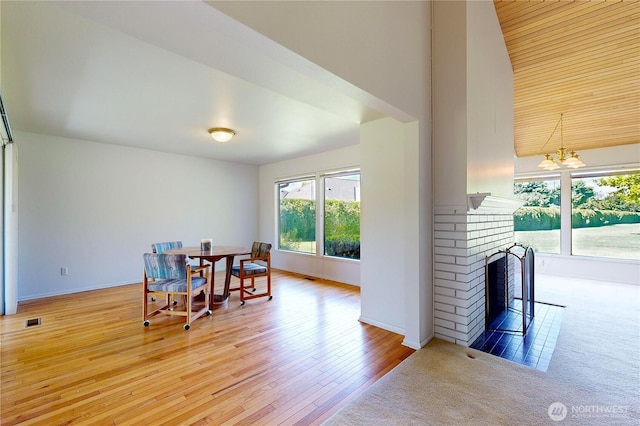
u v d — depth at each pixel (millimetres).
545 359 2420
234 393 1982
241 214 6598
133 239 5074
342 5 1839
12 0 1566
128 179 5023
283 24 1486
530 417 1730
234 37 1418
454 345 2689
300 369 2293
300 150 5328
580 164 4184
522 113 4832
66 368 2285
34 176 4184
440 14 2797
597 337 2840
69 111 3285
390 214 3088
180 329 3076
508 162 3898
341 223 5289
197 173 5895
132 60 2211
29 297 4148
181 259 3125
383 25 2188
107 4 1196
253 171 6840
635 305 3809
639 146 4746
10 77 2451
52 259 4332
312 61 1641
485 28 3104
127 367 2305
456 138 2701
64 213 4426
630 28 3203
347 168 5066
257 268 4273
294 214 6227
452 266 2744
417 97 2609
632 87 3934
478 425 1669
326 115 3445
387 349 2631
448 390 2000
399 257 3018
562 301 3980
